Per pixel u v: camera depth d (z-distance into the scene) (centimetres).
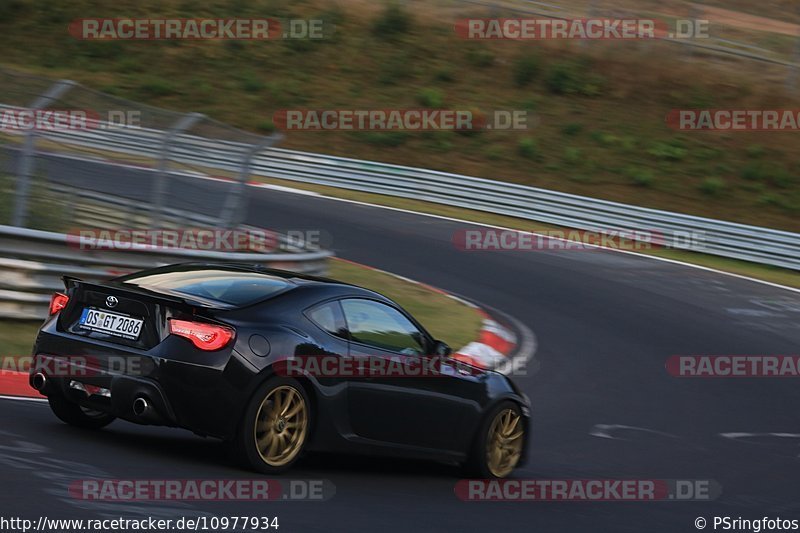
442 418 2670
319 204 8475
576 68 12469
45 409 2836
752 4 17262
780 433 4009
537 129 11425
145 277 2484
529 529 2284
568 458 3256
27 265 3788
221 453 2541
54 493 1911
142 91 11962
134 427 2786
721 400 4466
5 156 4356
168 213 4841
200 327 2219
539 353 4947
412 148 10994
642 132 11450
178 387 2191
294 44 13075
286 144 10956
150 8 13800
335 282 2602
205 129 4972
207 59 12769
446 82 12444
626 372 4778
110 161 4694
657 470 3222
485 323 5341
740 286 7344
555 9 14150
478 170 10600
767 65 13188
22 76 4416
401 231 7838
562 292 6488
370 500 2284
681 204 10125
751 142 11362
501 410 2827
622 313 6088
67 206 4581
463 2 14375
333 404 2405
